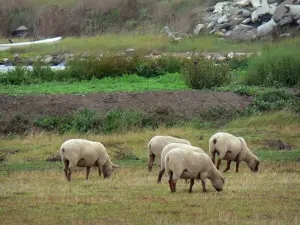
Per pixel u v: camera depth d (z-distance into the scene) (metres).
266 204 58.75
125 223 52.09
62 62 177.12
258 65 136.25
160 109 113.00
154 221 52.62
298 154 93.25
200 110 115.31
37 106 112.75
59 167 84.50
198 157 64.06
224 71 131.25
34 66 145.75
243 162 90.38
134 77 143.88
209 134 104.19
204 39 196.62
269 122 111.38
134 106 115.31
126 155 91.69
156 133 103.31
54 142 98.81
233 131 106.81
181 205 58.22
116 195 62.62
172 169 63.56
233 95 121.81
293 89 129.38
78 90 126.31
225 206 57.94
